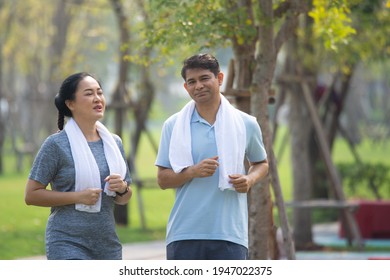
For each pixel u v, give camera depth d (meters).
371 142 56.56
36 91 42.38
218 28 10.35
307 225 18.34
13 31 39.75
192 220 7.52
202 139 7.60
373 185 22.83
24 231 18.66
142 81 20.94
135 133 21.09
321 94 21.48
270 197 10.45
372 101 69.81
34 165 7.59
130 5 20.19
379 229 19.95
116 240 7.71
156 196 29.34
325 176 22.53
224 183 7.46
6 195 27.64
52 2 39.34
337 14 10.81
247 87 10.94
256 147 7.87
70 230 7.49
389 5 10.84
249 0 10.72
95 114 7.68
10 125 39.62
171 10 11.01
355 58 17.28
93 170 7.57
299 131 18.41
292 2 10.84
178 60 12.50
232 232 7.55
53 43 36.03
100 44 20.06
